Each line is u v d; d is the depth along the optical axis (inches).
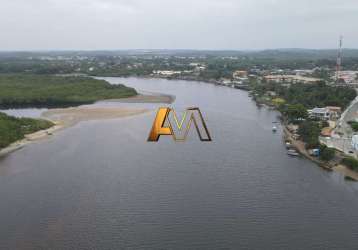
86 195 3351.4
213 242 2640.3
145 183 3607.3
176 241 2647.6
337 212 3095.5
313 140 4778.5
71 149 4724.4
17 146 4889.3
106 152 4576.8
